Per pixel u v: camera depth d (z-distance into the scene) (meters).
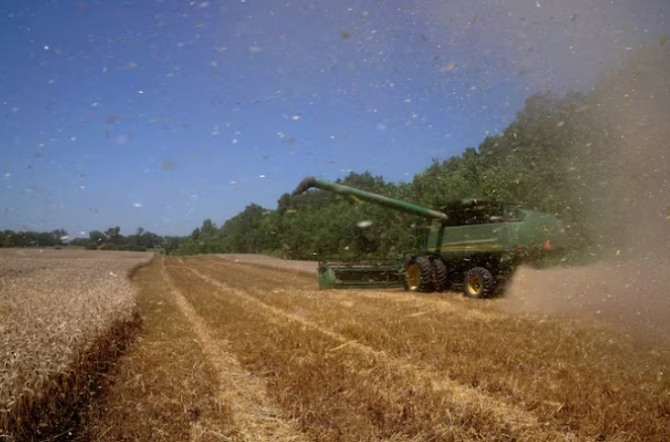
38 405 4.43
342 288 16.38
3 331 5.62
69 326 6.02
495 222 12.82
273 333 8.29
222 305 12.80
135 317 9.84
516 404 4.78
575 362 6.09
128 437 4.12
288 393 5.10
